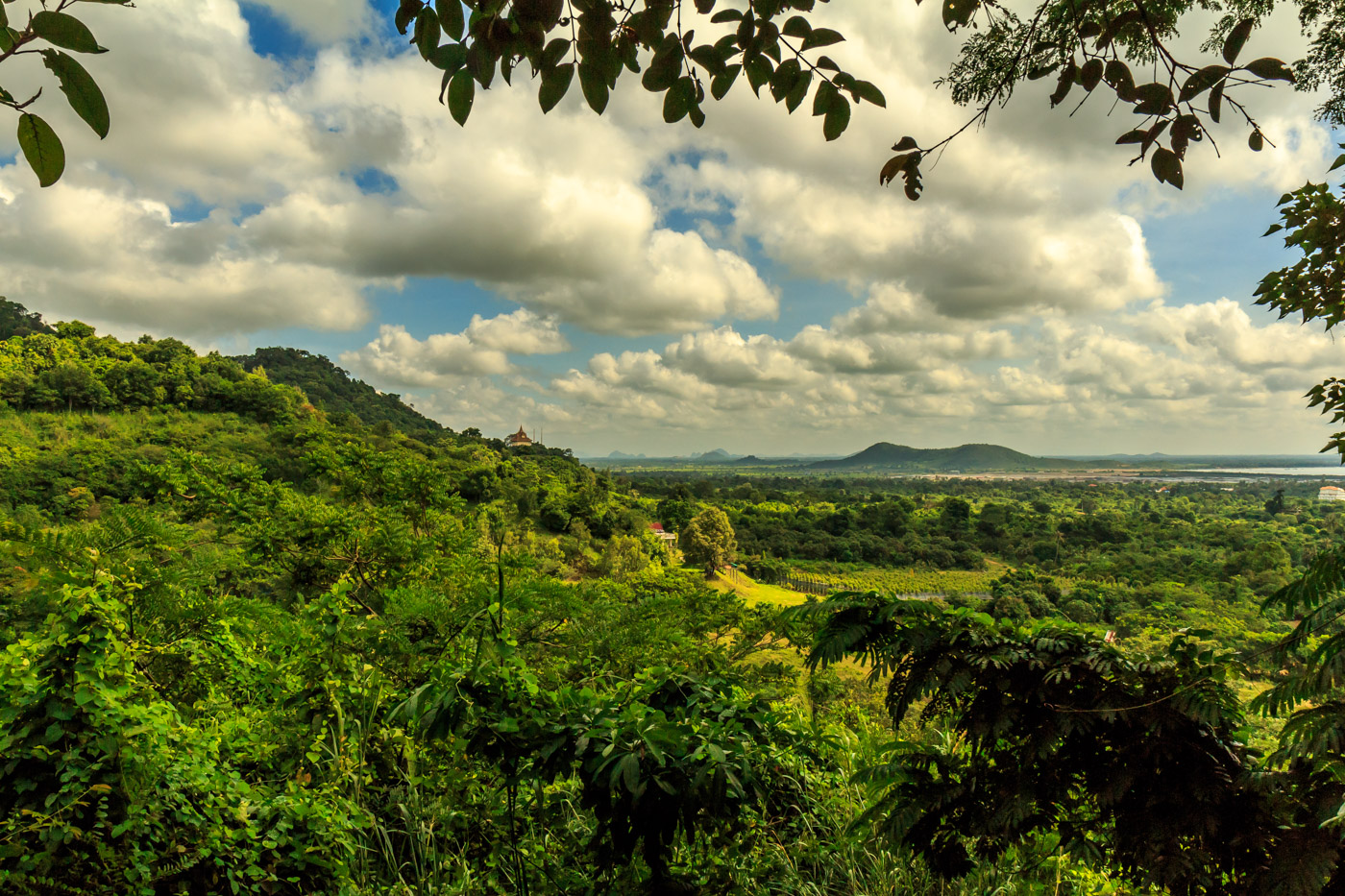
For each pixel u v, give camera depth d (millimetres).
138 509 3170
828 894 2371
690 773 1786
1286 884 1517
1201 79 1398
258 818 2002
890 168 1736
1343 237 2352
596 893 2082
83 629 1831
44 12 762
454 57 1191
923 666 2029
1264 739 2018
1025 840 2307
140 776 1834
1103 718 1854
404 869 2297
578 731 1855
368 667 2770
